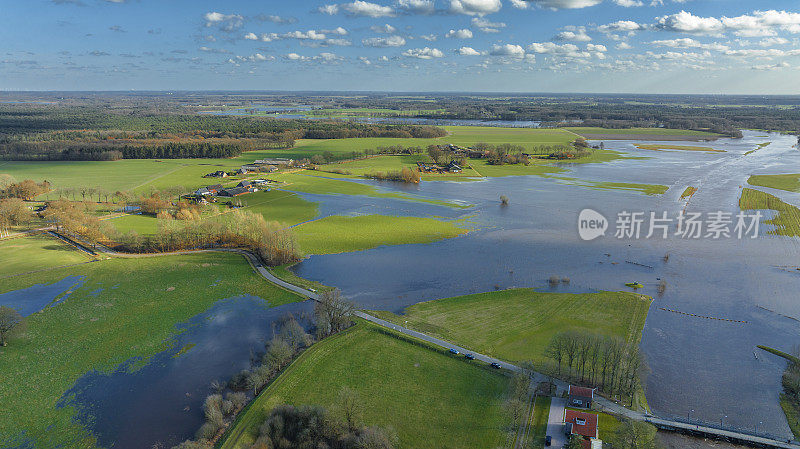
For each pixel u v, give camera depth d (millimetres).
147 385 101812
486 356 108375
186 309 135750
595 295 142125
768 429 87062
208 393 99062
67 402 96188
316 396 95000
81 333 122375
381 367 104938
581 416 84188
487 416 89000
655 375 103312
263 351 114312
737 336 119812
